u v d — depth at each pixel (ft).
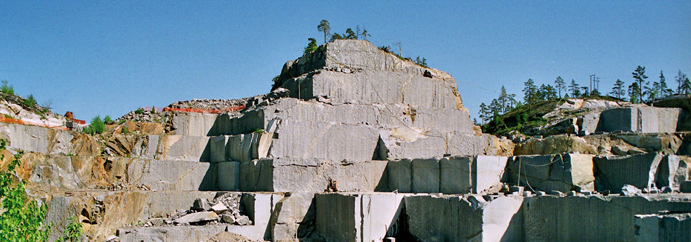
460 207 103.35
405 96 159.63
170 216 127.34
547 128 176.35
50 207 116.06
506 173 120.16
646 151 134.21
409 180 132.46
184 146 147.13
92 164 134.62
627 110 155.53
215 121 157.99
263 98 163.02
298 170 131.03
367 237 111.65
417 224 113.60
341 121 148.56
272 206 123.54
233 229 119.24
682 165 108.06
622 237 88.12
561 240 96.17
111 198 121.08
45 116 155.12
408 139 150.10
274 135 138.21
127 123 156.66
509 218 101.24
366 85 155.53
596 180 112.27
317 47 178.19
